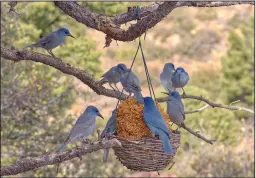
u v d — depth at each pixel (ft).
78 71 32.48
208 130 74.64
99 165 56.34
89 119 28.94
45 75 55.67
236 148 72.23
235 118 81.25
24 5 62.49
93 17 30.35
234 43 94.43
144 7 31.27
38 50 66.44
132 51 122.72
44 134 53.26
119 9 60.75
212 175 63.26
